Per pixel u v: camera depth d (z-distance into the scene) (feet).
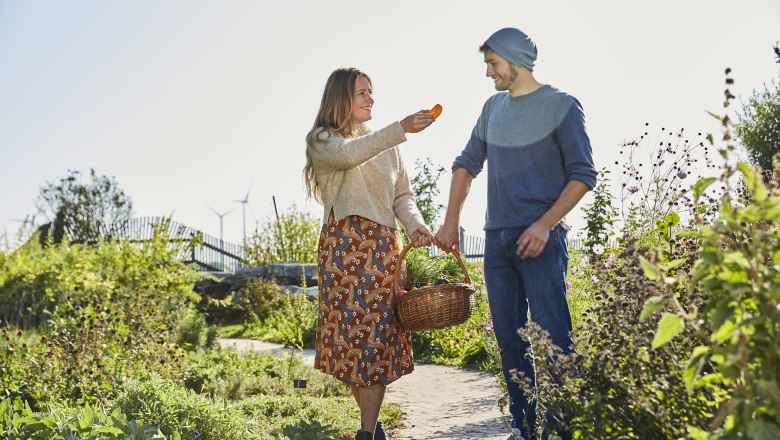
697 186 6.34
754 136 65.36
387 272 12.59
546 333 8.89
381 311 12.46
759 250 5.70
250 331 40.55
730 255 5.67
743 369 5.59
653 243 16.97
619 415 8.33
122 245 40.78
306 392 19.67
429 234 12.96
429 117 12.11
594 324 9.34
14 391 16.43
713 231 5.84
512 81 11.30
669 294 6.34
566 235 11.40
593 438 8.43
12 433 9.38
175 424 11.83
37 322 36.55
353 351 12.37
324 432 12.96
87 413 9.88
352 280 12.50
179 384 19.24
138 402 12.35
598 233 26.76
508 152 11.25
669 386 8.02
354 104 13.15
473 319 28.71
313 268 51.93
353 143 12.27
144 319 22.72
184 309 34.88
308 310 32.45
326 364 12.64
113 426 9.78
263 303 46.68
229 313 47.44
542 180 11.04
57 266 39.09
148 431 9.81
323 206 13.05
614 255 18.38
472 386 20.75
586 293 19.94
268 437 12.23
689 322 6.21
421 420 16.08
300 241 64.39
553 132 10.93
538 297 10.87
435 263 36.35
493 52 11.29
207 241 75.46
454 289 12.23
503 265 11.46
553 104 10.94
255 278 49.52
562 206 10.55
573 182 10.57
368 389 12.51
